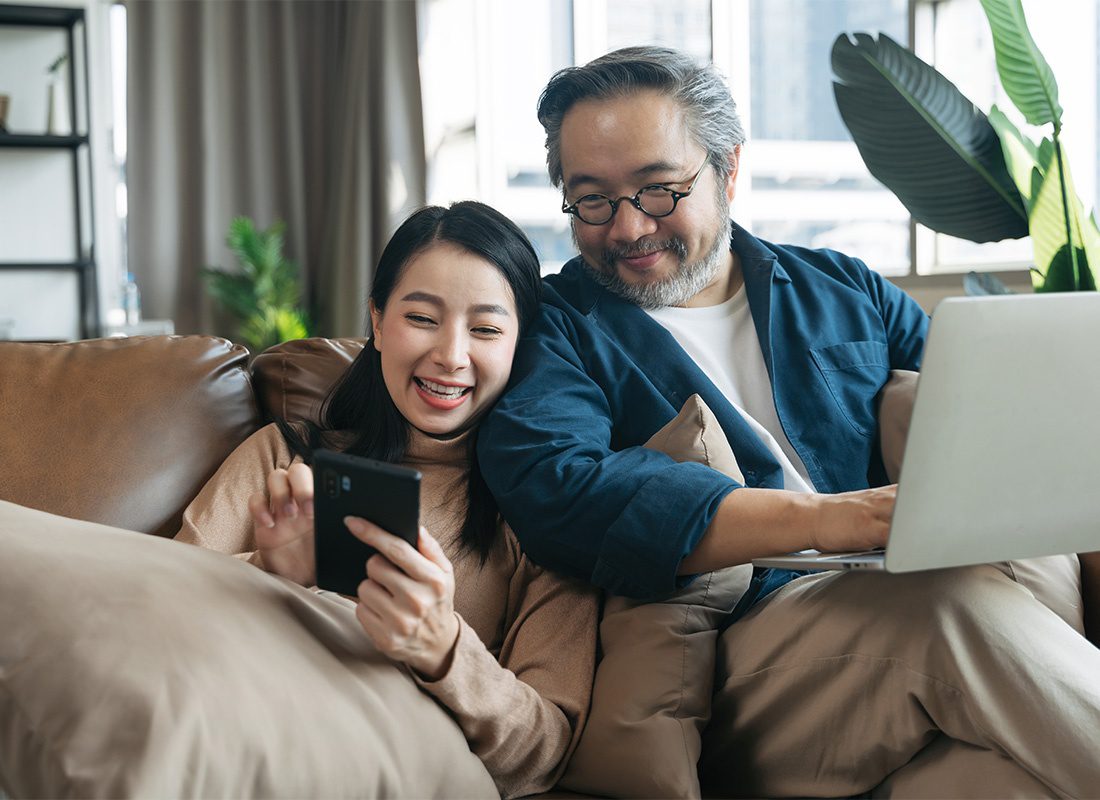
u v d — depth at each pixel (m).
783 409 1.51
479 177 5.42
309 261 5.79
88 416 1.43
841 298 1.60
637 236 1.49
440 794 0.97
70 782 0.75
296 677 0.89
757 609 1.21
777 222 4.93
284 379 1.60
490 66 5.44
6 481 1.37
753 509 1.14
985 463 0.95
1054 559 1.32
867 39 2.21
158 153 5.52
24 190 5.09
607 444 1.37
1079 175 3.62
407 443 1.41
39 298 5.13
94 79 5.07
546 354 1.42
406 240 1.39
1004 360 0.93
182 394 1.49
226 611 0.90
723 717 1.17
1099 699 0.96
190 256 5.62
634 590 1.18
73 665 0.80
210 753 0.79
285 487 1.07
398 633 0.95
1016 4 2.25
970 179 2.30
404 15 5.41
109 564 0.91
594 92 1.49
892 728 1.03
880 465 1.55
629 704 1.12
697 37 5.18
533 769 1.10
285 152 5.67
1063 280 2.31
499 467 1.28
